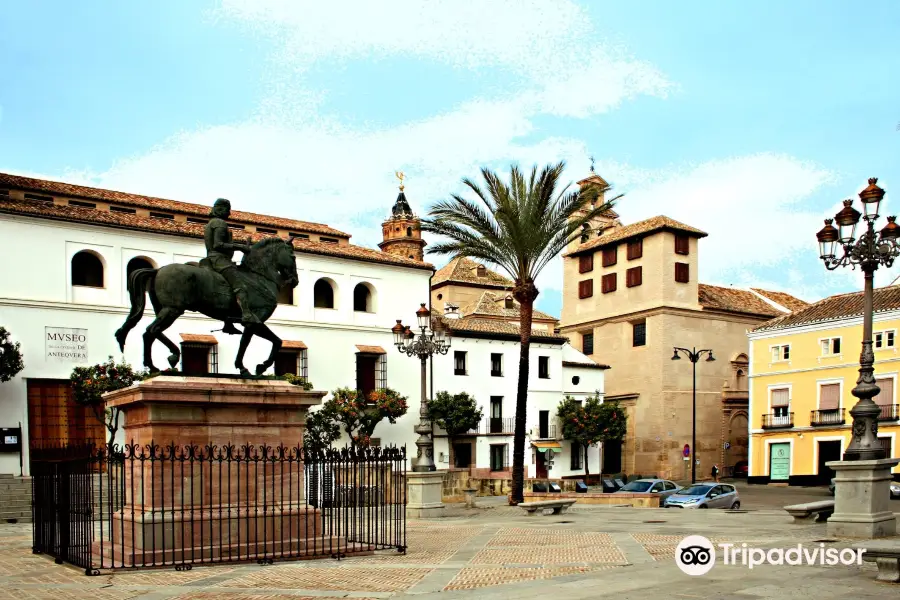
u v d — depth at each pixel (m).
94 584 11.95
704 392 65.88
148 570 12.91
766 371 57.22
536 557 14.57
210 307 15.09
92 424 39.19
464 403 51.38
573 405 57.72
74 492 14.23
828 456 53.12
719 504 34.03
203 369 43.44
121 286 41.31
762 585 10.70
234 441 14.42
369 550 15.03
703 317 66.56
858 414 16.19
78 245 40.25
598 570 12.59
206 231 15.54
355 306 50.81
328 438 44.50
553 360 58.97
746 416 67.94
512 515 26.61
